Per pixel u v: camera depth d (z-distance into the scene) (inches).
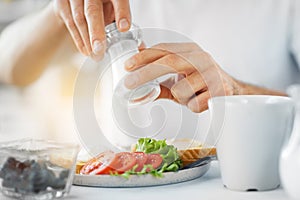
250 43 62.4
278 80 63.3
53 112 82.2
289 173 30.4
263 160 32.8
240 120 32.6
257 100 34.2
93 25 36.4
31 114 84.1
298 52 62.0
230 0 61.9
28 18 69.7
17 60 67.9
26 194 31.4
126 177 33.5
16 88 92.7
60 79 82.7
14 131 74.5
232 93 39.8
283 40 62.1
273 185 33.3
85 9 37.4
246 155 32.8
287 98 33.9
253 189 33.1
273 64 62.9
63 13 39.4
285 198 31.8
